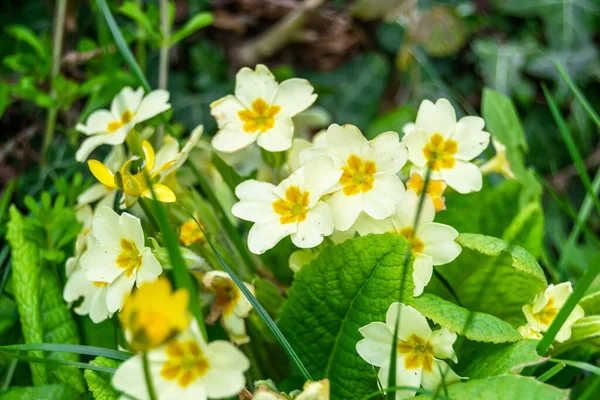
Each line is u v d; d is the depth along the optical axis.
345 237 0.37
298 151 0.39
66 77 0.50
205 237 0.37
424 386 0.35
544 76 0.57
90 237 0.39
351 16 0.57
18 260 0.40
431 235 0.36
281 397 0.33
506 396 0.32
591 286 0.41
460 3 0.58
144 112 0.39
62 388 0.38
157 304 0.27
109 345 0.40
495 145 0.41
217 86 0.56
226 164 0.39
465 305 0.39
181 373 0.32
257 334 0.39
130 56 0.42
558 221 0.55
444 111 0.38
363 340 0.35
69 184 0.49
